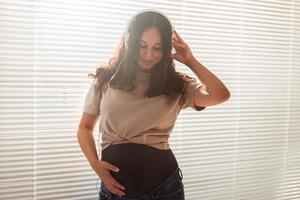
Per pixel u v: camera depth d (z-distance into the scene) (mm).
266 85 1992
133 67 1290
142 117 1278
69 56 1514
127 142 1301
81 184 1581
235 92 1899
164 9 1678
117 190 1265
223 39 1838
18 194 1466
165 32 1237
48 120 1493
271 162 2057
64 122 1525
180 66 1735
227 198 1938
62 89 1510
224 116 1880
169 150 1358
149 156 1290
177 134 1759
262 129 2004
